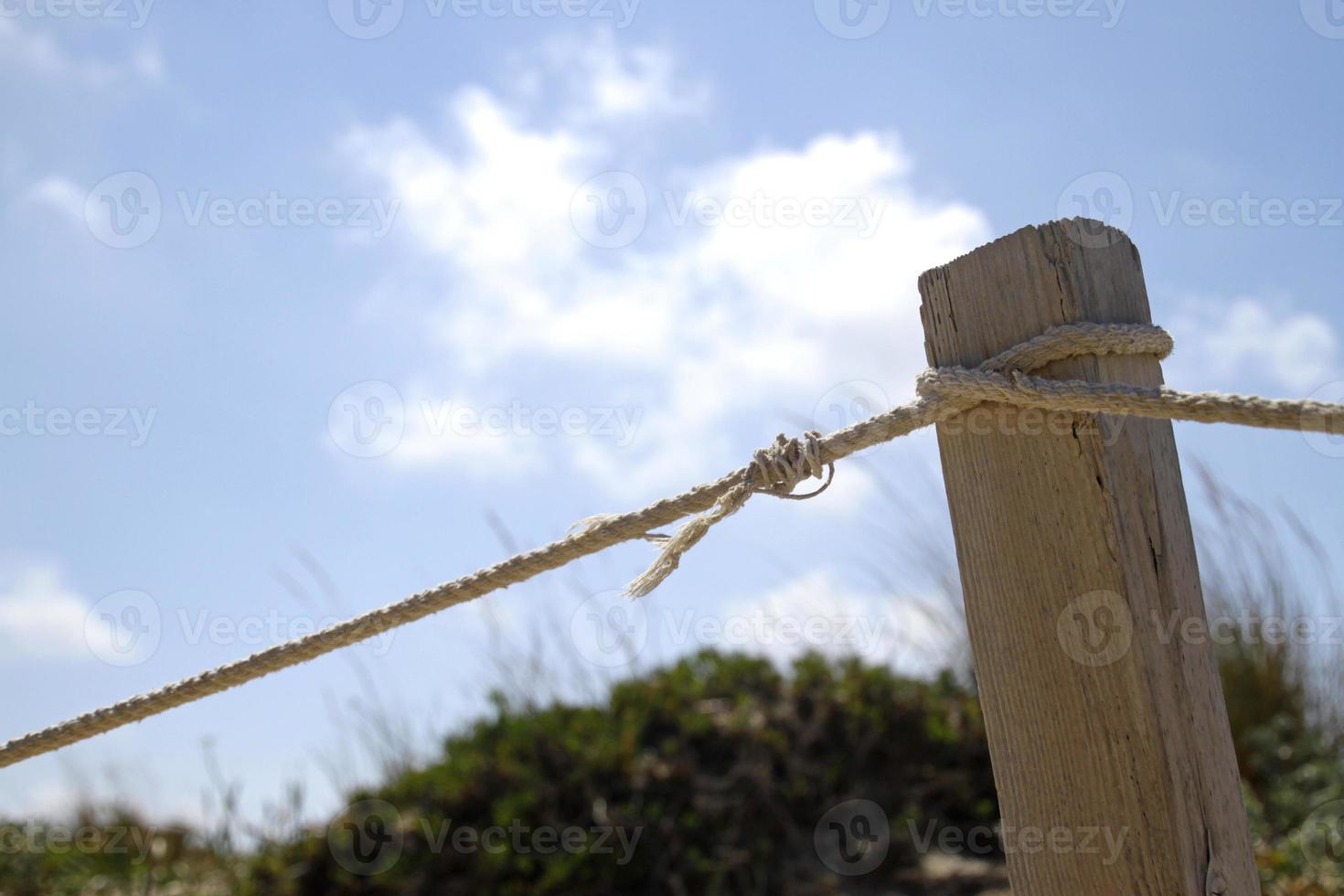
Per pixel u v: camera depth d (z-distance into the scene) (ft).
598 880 14.48
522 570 5.60
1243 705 15.06
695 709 16.55
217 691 5.97
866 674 16.89
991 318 5.14
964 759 16.39
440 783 15.44
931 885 14.80
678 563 5.42
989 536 5.11
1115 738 4.72
